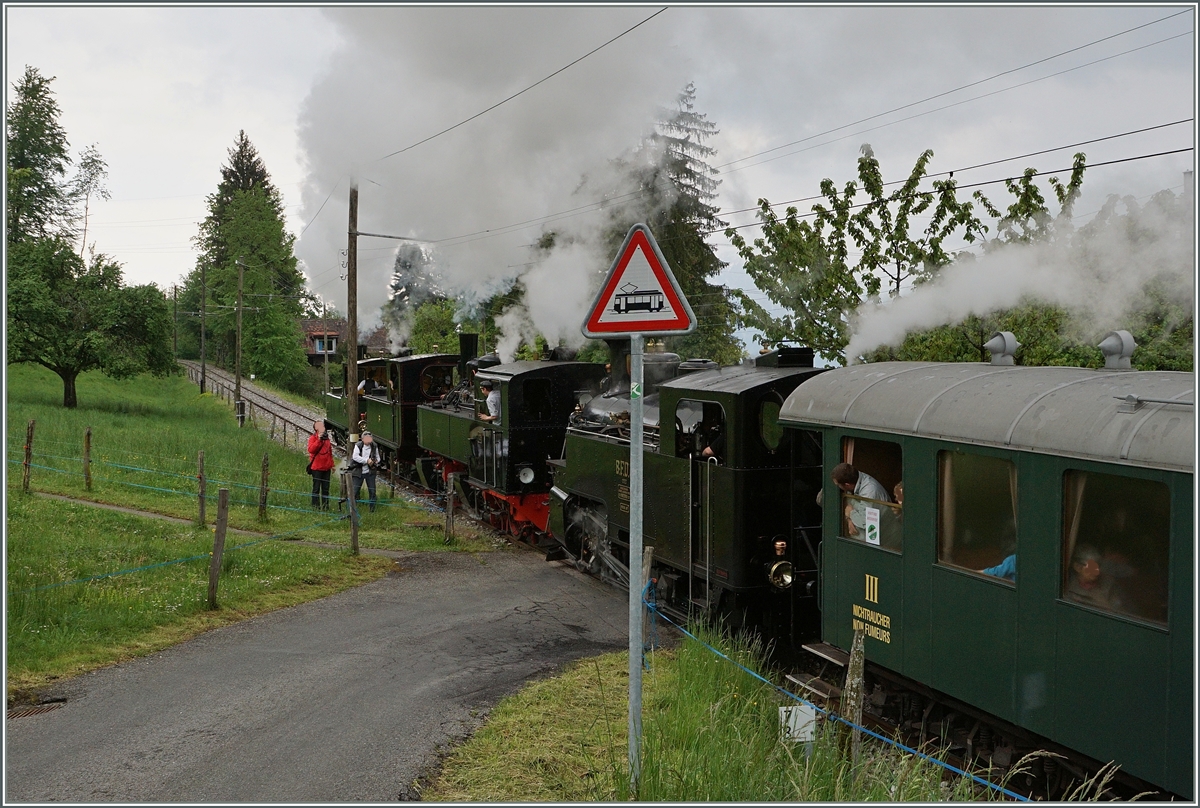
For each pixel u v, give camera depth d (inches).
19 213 1636.3
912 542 236.8
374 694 265.3
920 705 253.9
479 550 510.3
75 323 1279.5
